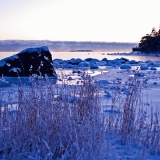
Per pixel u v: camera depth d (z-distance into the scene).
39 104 3.89
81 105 4.03
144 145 4.19
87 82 4.30
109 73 18.44
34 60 14.70
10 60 14.63
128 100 4.60
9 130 3.68
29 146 3.67
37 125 3.73
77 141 3.39
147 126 4.49
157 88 10.92
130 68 24.38
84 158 3.34
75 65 26.81
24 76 14.68
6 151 3.54
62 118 3.79
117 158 3.69
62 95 4.12
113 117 4.92
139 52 102.31
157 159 3.84
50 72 14.90
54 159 3.57
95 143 3.55
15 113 4.08
